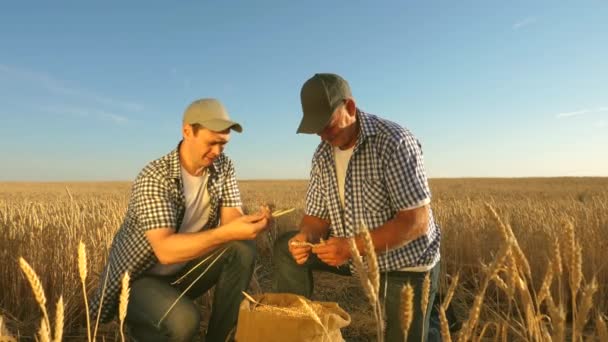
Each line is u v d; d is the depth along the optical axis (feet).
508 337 10.22
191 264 10.33
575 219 17.79
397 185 9.11
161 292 9.16
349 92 9.34
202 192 10.10
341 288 15.66
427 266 9.29
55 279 12.26
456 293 14.33
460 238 17.53
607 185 133.59
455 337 10.74
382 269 9.16
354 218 9.70
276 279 10.90
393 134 9.37
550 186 129.39
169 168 9.48
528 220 20.26
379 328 3.82
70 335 10.89
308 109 9.05
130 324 9.55
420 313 9.07
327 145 10.39
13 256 12.60
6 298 12.21
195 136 9.21
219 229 8.71
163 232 9.02
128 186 177.37
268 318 7.59
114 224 17.99
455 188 116.57
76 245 13.48
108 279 9.55
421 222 9.02
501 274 12.91
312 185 10.78
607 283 13.47
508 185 143.23
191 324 8.91
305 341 7.30
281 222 26.05
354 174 9.66
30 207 24.76
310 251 10.30
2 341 4.22
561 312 3.98
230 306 10.04
